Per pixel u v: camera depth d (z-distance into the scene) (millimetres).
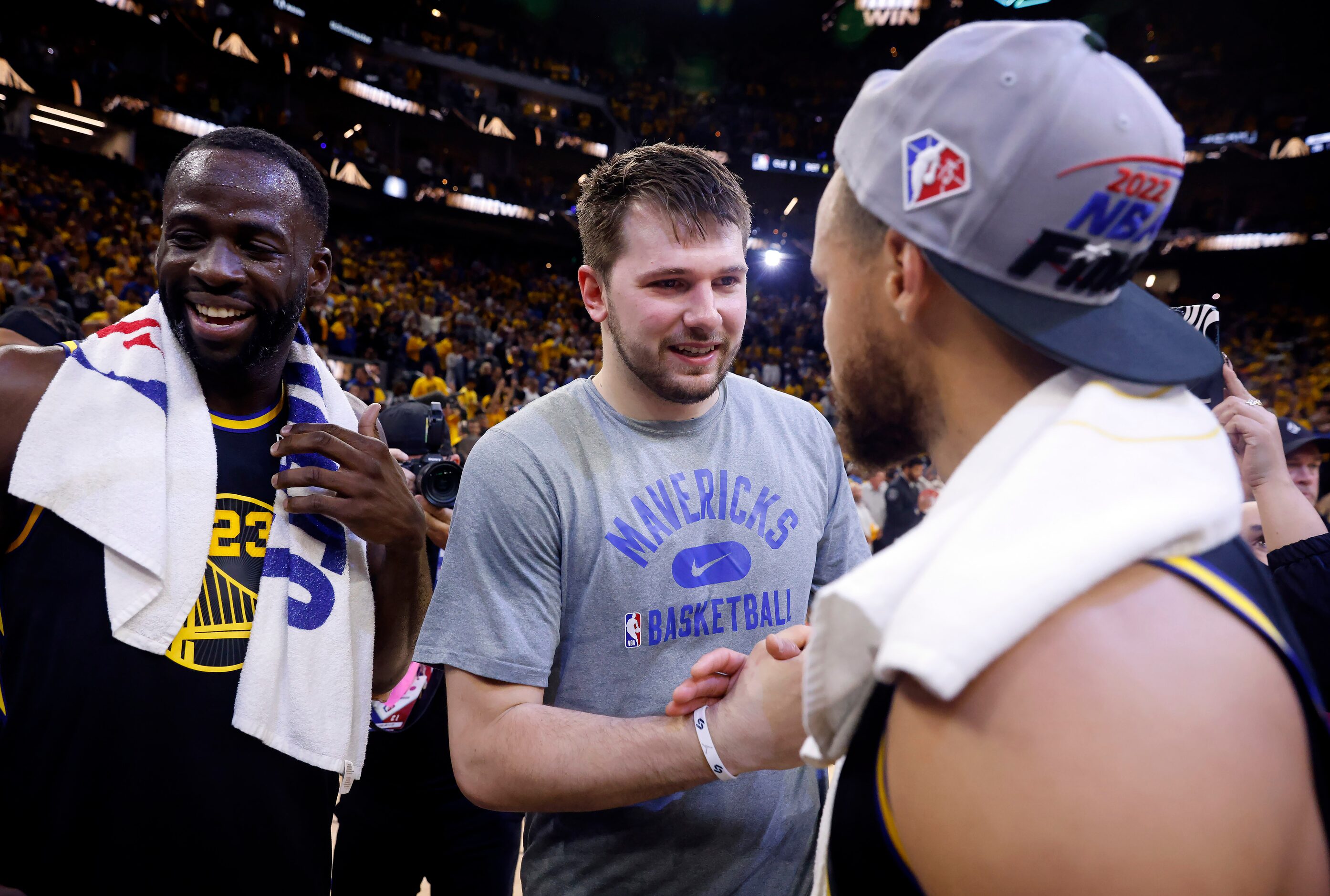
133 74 14727
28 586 1016
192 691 1041
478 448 1070
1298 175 18953
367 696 1195
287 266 1106
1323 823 443
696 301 1028
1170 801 399
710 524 1105
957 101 522
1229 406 1277
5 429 1015
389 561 1233
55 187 12664
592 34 24141
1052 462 460
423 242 20203
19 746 989
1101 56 518
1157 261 19625
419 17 21344
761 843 1092
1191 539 457
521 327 16781
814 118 23359
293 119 17891
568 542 1039
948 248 530
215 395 1164
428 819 1651
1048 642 432
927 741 457
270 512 1152
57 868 986
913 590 454
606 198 1062
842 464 1309
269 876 1072
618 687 1054
